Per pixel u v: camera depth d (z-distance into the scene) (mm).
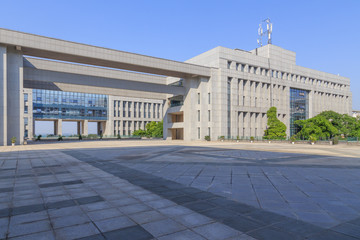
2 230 4758
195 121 53688
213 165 13648
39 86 45656
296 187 8352
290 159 16719
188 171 11641
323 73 76125
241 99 56594
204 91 53406
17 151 23828
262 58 60781
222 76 53500
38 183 9117
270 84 61906
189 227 4871
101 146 32938
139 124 102688
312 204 6418
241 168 12555
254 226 4918
